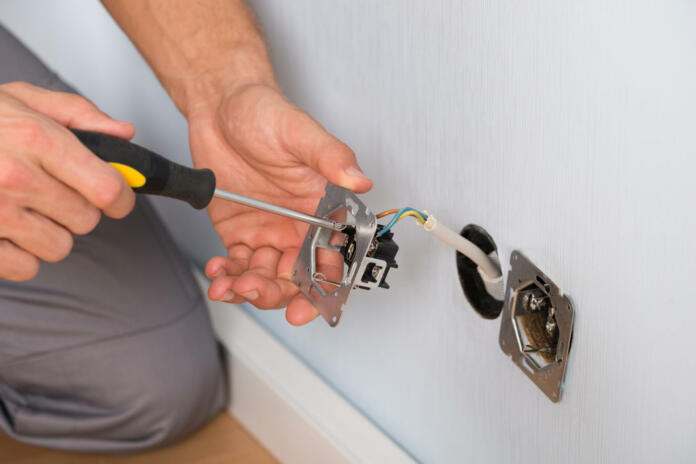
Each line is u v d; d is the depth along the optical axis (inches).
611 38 20.1
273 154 30.1
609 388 23.3
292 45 35.0
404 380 35.4
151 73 46.3
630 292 21.6
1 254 26.0
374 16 29.4
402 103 29.5
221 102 32.9
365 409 39.5
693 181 18.9
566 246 23.5
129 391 40.6
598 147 21.5
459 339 30.6
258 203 26.2
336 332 39.2
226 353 45.8
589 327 23.4
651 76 19.3
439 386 32.9
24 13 56.7
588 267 22.9
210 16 34.3
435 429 34.3
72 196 24.7
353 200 25.4
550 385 25.7
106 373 40.3
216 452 44.1
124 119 51.7
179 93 35.3
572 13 21.1
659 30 18.8
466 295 29.2
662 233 20.2
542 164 23.7
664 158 19.5
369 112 31.6
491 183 26.2
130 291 40.6
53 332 39.1
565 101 22.2
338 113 33.7
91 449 41.8
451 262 29.7
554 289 24.4
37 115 23.6
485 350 29.2
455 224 28.8
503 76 24.3
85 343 39.8
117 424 41.0
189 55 34.4
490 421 30.1
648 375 21.8
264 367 42.8
